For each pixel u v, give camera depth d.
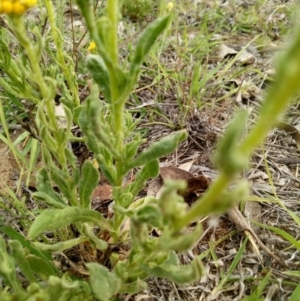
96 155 0.25
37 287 0.23
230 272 0.32
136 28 0.66
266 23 0.67
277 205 0.39
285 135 0.46
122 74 0.22
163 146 0.24
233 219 0.36
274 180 0.42
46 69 0.39
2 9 0.19
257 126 0.12
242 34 0.67
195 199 0.39
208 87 0.54
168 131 0.47
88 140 0.25
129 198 0.27
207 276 0.33
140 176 0.28
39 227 0.22
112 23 0.21
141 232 0.21
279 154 0.45
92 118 0.21
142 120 0.48
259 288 0.30
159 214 0.20
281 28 0.66
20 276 0.30
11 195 0.34
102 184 0.40
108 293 0.23
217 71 0.57
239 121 0.11
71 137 0.33
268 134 0.46
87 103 0.23
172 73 0.49
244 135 0.43
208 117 0.48
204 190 0.39
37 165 0.43
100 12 0.54
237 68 0.57
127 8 0.69
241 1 0.76
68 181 0.27
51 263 0.28
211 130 0.46
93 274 0.23
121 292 0.27
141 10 0.69
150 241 0.22
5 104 0.47
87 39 0.55
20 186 0.40
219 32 0.67
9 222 0.32
